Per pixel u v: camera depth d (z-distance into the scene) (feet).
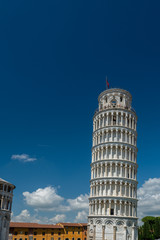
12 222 401.49
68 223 441.68
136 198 267.59
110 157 272.72
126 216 245.04
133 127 295.69
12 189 302.66
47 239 401.29
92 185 273.13
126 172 266.16
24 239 385.29
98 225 247.50
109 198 250.78
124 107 295.89
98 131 293.43
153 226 485.15
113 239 236.43
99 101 318.45
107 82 319.88
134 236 246.68
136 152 290.15
